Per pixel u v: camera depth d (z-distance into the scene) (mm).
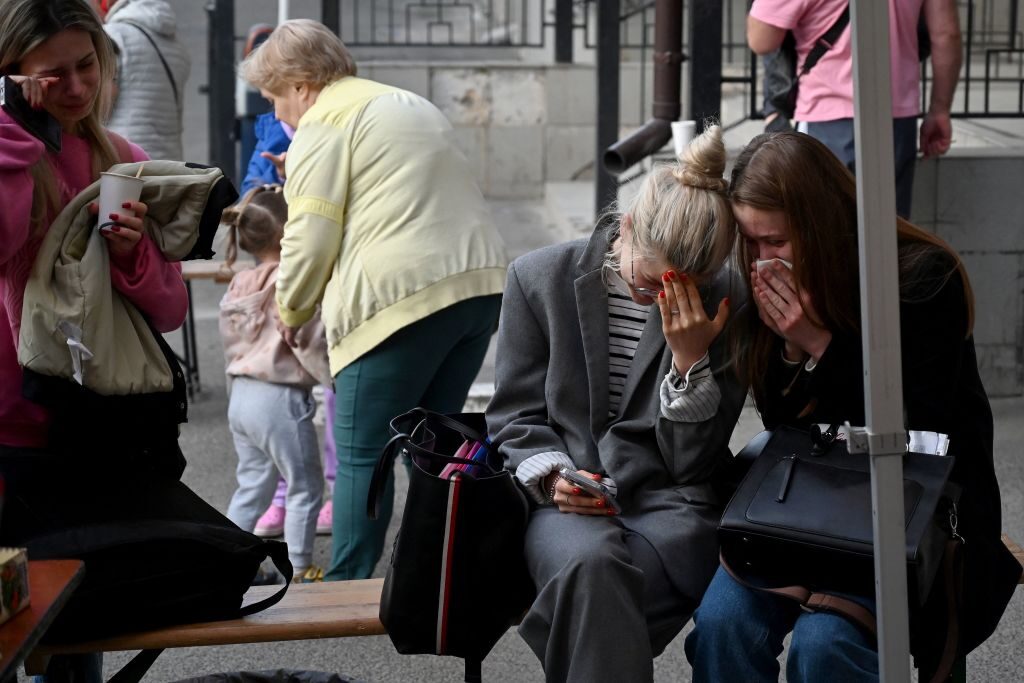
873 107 3828
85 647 4801
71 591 4348
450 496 4812
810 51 9633
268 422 7543
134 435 5246
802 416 5230
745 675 4855
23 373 5004
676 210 4855
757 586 4797
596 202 13836
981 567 4898
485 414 5535
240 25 28391
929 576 4496
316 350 7484
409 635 4969
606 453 5250
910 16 9633
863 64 3809
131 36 11148
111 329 5098
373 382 6809
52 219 5141
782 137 4992
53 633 4734
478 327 7020
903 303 4930
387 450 5188
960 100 14055
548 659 4805
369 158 6812
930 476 4688
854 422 5094
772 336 5234
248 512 7930
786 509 4719
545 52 20000
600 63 13555
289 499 7691
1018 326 10867
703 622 4879
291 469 7617
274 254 7750
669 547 5129
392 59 21078
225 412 11141
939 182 10586
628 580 4805
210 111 17859
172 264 5441
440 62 18859
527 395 5457
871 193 3859
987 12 16078
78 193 5258
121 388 5109
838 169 4984
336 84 7020
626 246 5051
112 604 4750
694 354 5066
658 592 5082
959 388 5090
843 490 4742
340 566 7031
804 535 4609
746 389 5301
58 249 5043
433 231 6820
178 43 11562
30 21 4871
